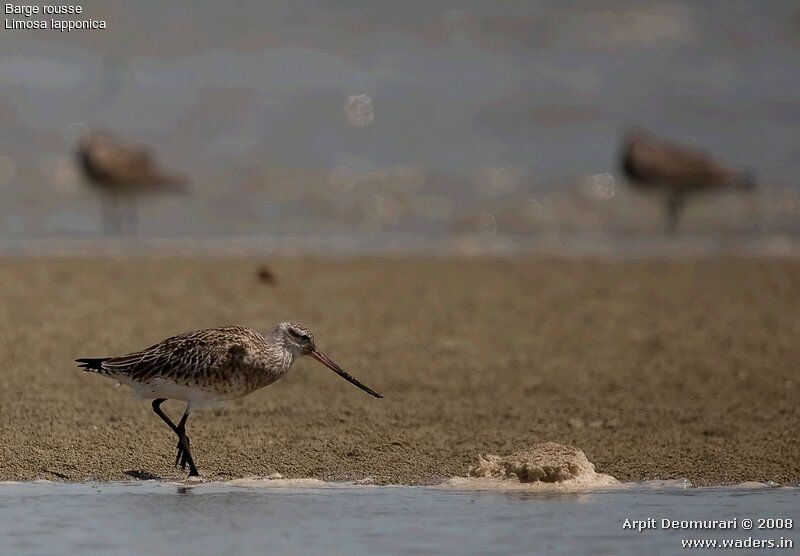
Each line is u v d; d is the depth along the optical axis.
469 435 12.08
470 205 25.62
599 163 28.06
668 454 11.58
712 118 31.12
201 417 12.47
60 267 19.05
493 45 34.62
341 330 15.84
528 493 10.46
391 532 9.33
